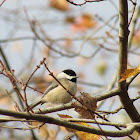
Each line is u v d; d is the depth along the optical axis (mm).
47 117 5684
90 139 6395
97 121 6488
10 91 11984
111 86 12586
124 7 6574
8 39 13484
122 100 7602
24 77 12438
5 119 5855
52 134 11023
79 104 5902
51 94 10453
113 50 12664
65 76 10633
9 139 10742
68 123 5863
